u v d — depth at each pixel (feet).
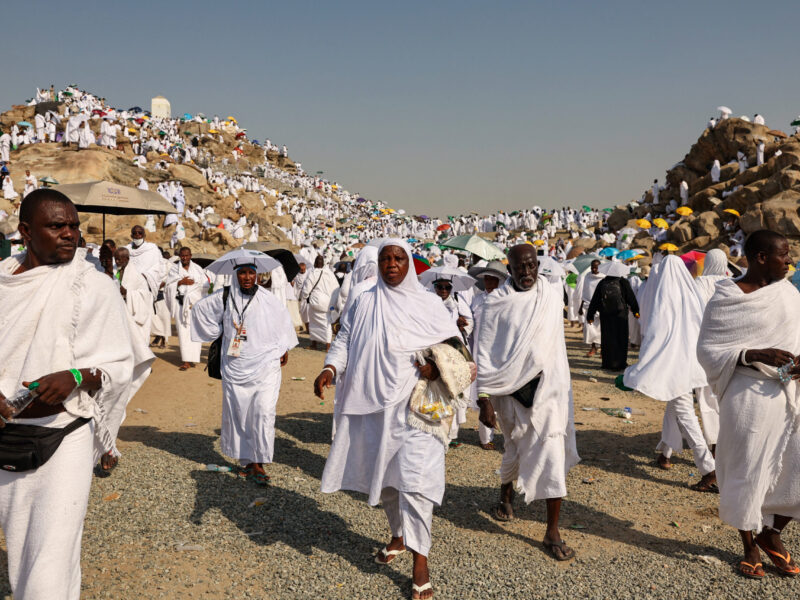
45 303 7.88
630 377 17.38
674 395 16.69
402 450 11.23
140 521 13.85
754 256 12.26
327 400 26.76
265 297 17.38
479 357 13.75
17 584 7.76
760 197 113.60
